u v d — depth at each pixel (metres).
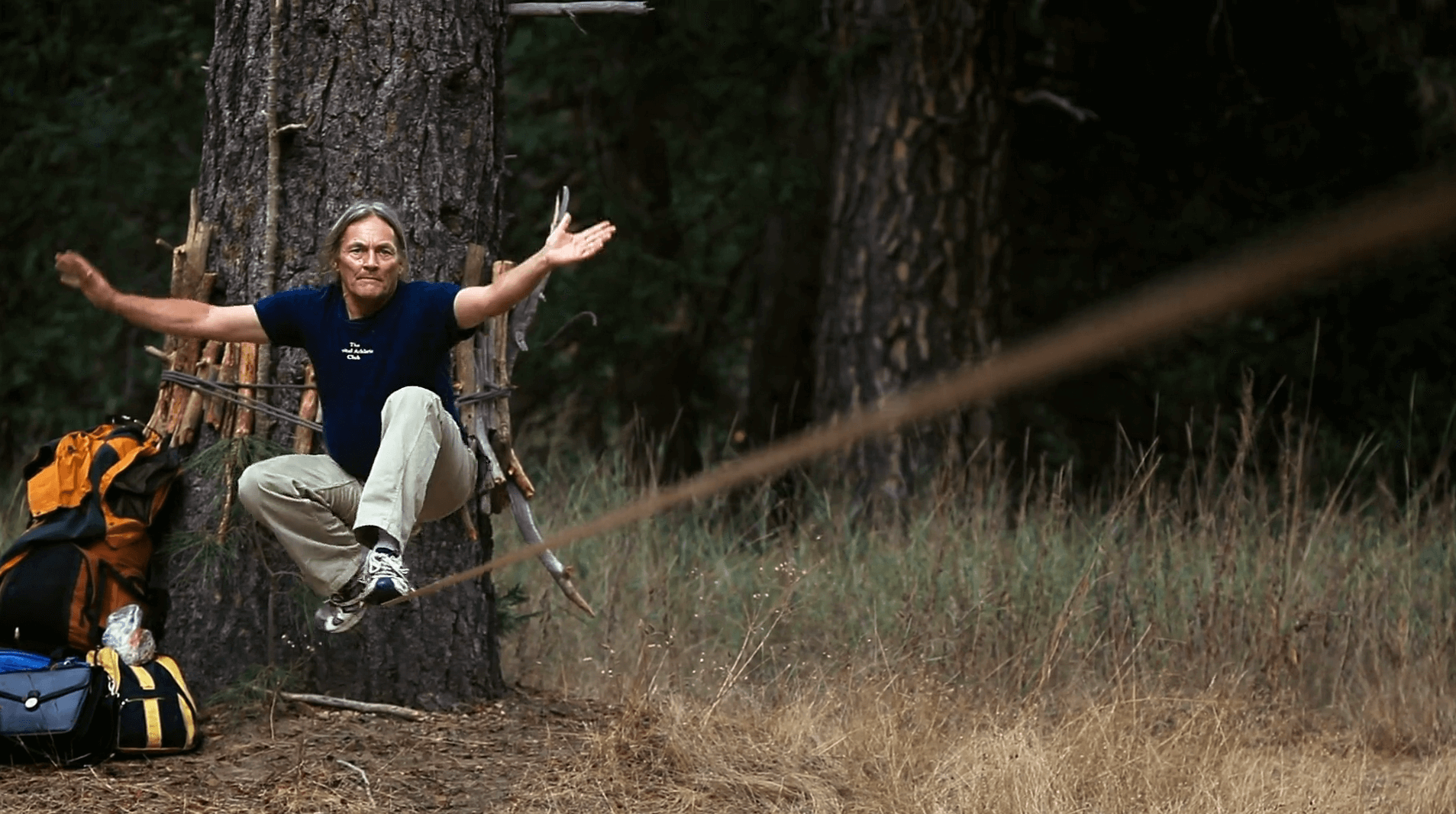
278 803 5.88
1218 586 9.65
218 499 7.06
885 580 10.12
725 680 7.66
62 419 14.91
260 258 7.29
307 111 7.33
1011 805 6.17
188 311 5.60
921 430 13.53
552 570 7.51
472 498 7.46
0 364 14.38
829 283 14.55
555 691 7.85
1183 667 9.05
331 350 5.61
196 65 14.46
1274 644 9.19
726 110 15.23
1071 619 9.11
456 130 7.55
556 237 5.42
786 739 7.09
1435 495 14.16
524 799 6.02
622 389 16.30
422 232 7.38
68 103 14.36
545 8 7.98
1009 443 15.77
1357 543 10.55
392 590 5.09
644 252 15.66
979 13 14.27
